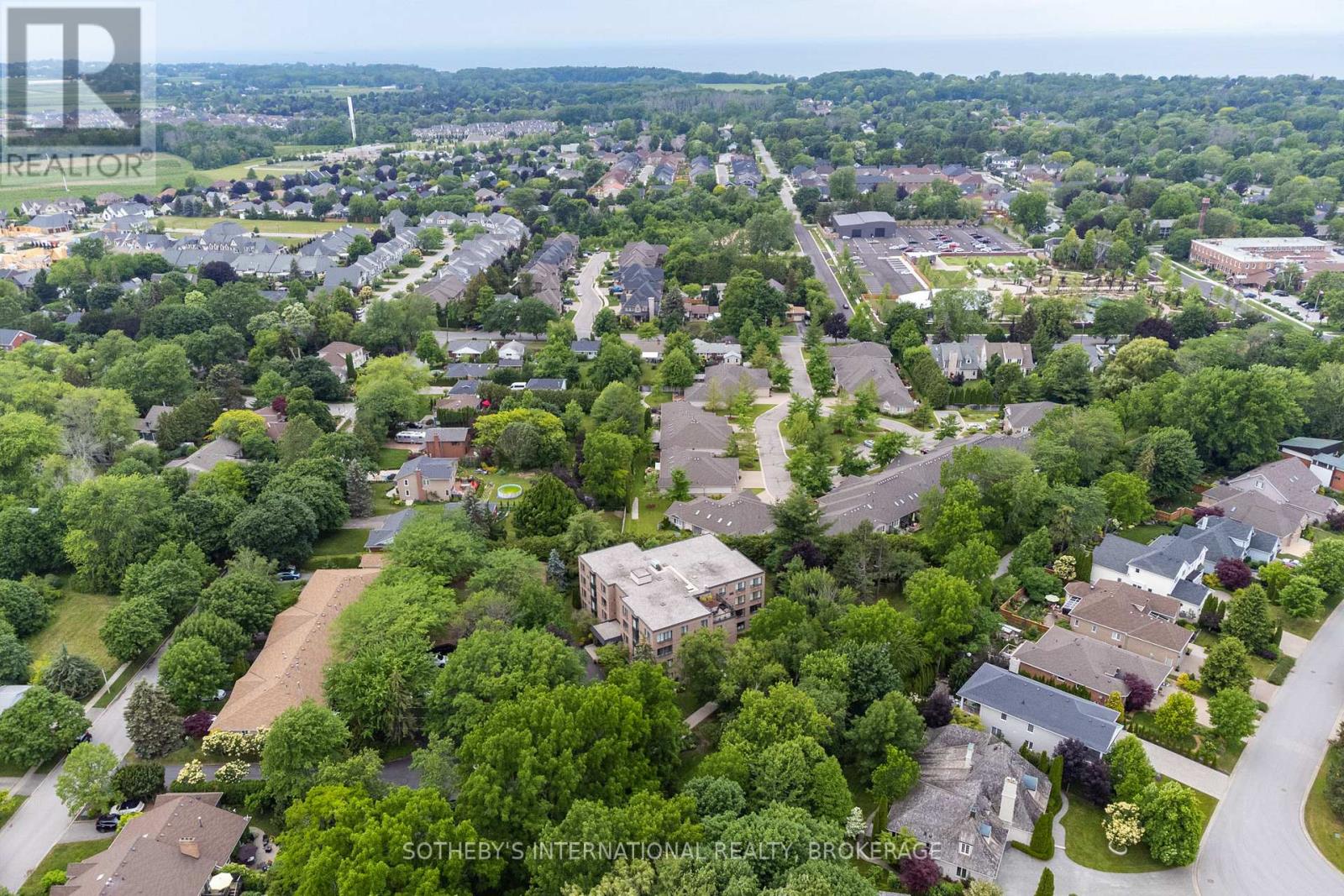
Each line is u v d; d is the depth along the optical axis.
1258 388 176.75
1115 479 157.00
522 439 180.50
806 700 101.62
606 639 126.19
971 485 148.38
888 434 185.88
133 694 112.81
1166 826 92.69
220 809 95.12
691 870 79.38
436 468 172.88
